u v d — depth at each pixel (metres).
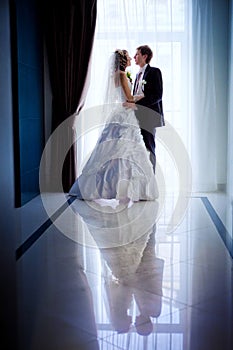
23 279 3.98
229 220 5.82
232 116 7.18
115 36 7.49
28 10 6.79
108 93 7.00
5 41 5.76
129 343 2.95
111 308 3.43
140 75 7.17
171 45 7.49
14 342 2.95
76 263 4.38
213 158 7.61
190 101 7.60
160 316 3.30
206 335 3.04
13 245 4.88
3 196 5.73
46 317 3.30
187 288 3.78
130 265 4.32
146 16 7.45
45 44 7.57
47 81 7.66
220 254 4.61
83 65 7.48
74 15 7.42
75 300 3.57
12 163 6.14
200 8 7.40
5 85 5.78
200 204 6.70
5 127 5.80
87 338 3.01
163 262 4.39
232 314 3.32
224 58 7.55
